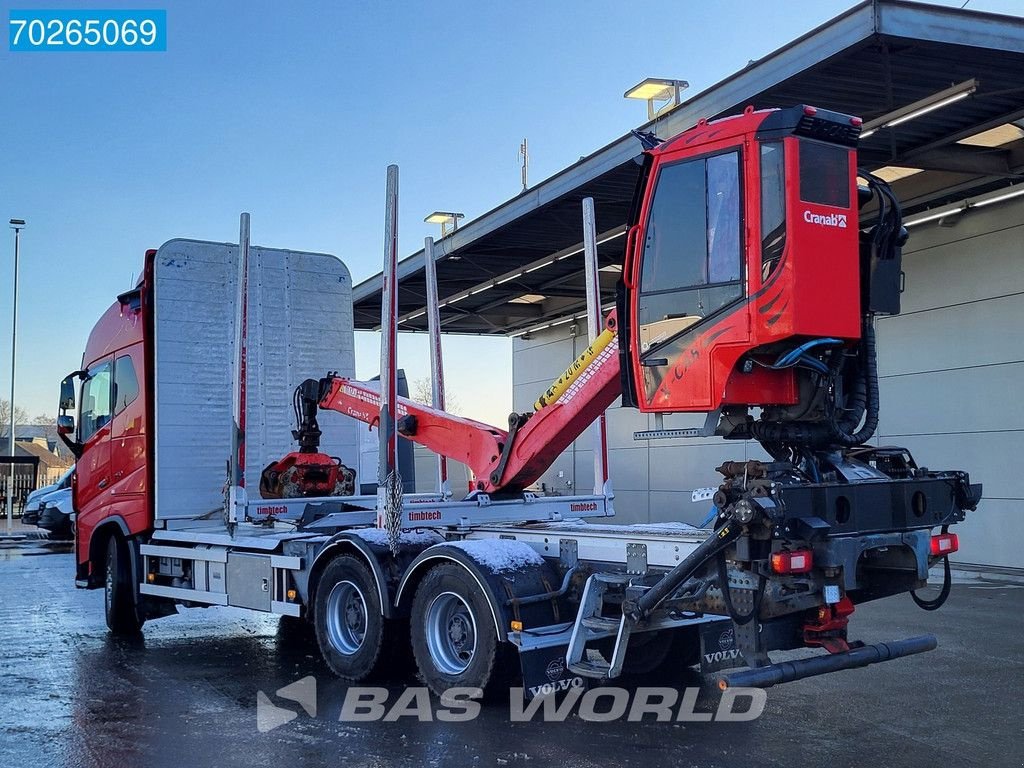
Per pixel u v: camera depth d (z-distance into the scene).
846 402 6.15
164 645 9.62
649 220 6.30
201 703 7.07
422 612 7.00
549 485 25.41
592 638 6.39
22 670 8.34
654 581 6.20
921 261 15.93
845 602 5.64
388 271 7.48
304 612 8.14
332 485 10.05
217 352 10.22
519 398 26.91
